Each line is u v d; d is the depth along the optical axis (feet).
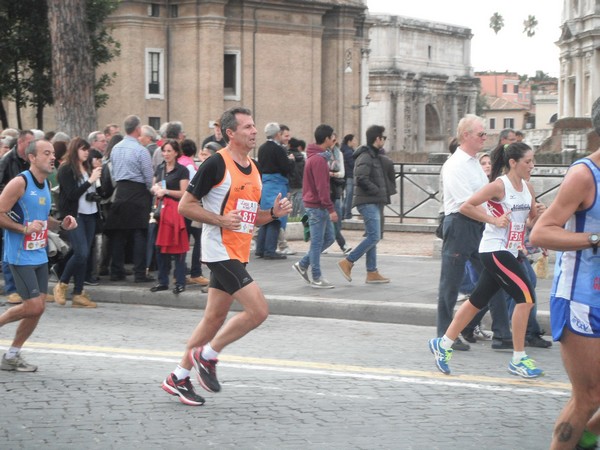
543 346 36.91
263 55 201.57
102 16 147.33
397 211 82.99
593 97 309.83
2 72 144.66
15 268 31.40
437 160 152.87
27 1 142.92
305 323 42.19
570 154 160.04
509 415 27.14
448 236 34.68
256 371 32.24
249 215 27.07
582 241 19.17
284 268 54.70
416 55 365.81
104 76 154.92
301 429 25.57
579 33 314.96
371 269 48.96
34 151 32.04
